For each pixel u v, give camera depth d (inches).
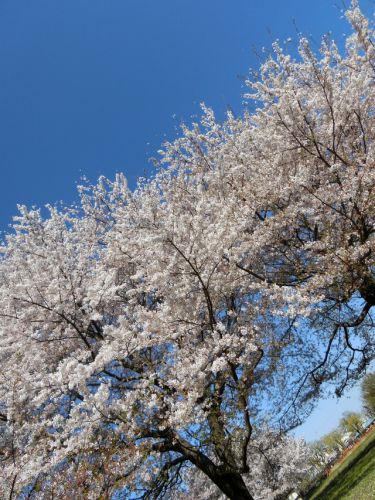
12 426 284.7
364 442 888.3
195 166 472.1
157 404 275.3
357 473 494.3
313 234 392.5
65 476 262.4
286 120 365.4
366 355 438.3
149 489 360.2
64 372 255.3
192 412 275.4
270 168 378.6
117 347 275.1
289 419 435.8
